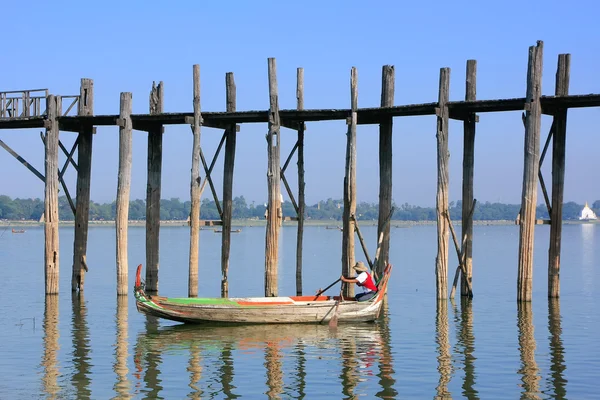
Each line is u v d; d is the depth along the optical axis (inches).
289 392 688.4
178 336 912.9
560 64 1037.8
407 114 1096.8
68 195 1245.1
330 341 887.1
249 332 937.5
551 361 786.2
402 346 858.8
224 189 1205.7
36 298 1227.9
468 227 1151.6
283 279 1605.6
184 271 1769.2
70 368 764.6
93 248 2925.7
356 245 3225.9
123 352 830.5
